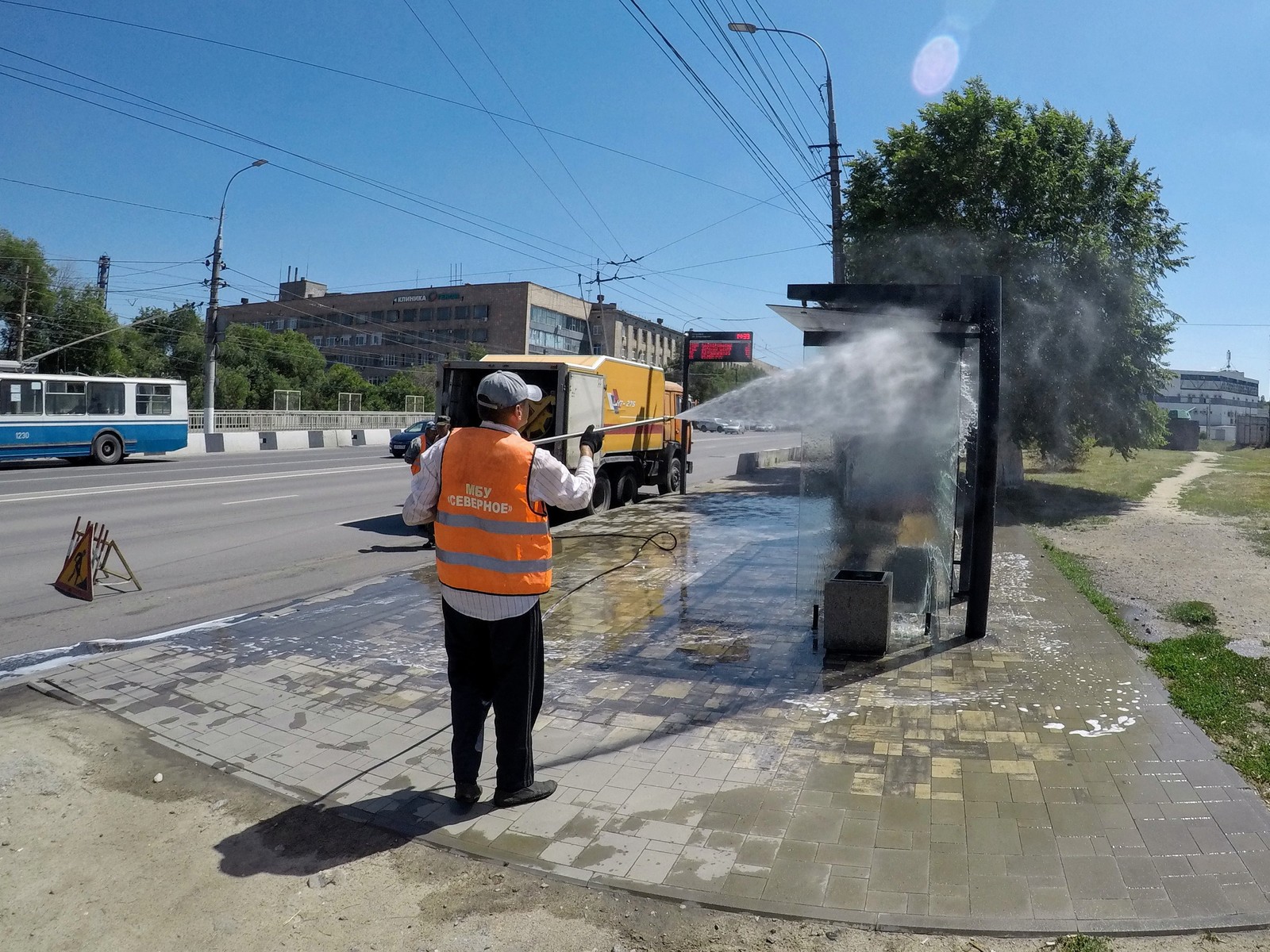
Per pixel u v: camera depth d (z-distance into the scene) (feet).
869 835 11.69
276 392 139.03
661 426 54.75
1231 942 9.36
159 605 26.27
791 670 18.78
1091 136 50.11
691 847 11.51
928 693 17.11
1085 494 51.96
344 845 11.85
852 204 57.11
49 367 151.33
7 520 41.96
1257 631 20.93
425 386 213.25
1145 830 11.63
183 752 14.92
